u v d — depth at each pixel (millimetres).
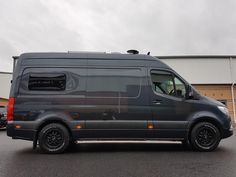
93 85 7738
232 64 28031
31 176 5121
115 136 7645
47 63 7797
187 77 27672
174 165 5949
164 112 7742
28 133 7492
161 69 7977
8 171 5504
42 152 7781
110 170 5531
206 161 6348
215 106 7879
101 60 7906
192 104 7824
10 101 7582
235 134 12953
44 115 7547
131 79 7844
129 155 7184
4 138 11695
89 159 6672
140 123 7664
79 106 7621
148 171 5434
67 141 7594
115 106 7668
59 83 7711
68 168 5730
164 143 9586
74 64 7832
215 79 27750
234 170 5488
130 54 8031
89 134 7602
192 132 7750
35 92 7629
